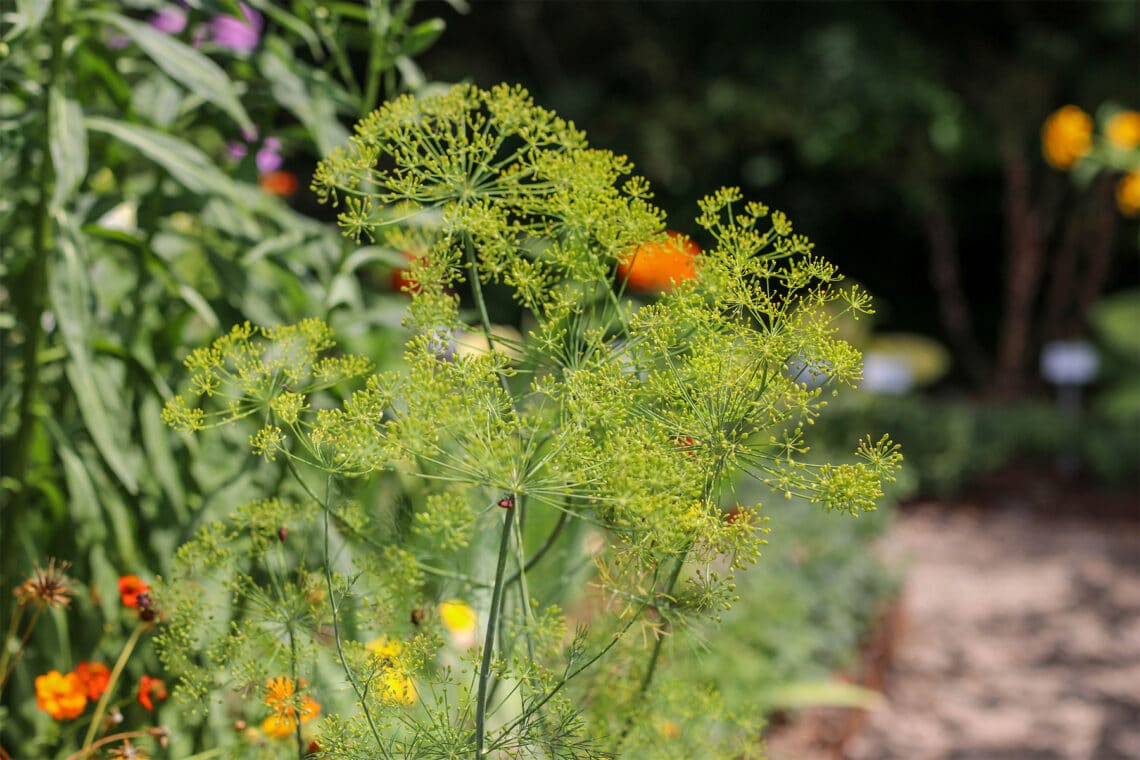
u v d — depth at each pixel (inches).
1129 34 358.9
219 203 65.3
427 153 45.4
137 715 58.3
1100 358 306.7
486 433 42.2
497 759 44.2
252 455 60.9
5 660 54.5
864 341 320.2
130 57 68.5
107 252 66.1
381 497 59.2
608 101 378.6
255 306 64.2
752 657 105.5
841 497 41.9
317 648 47.3
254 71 64.2
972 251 446.0
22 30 56.7
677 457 42.9
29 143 60.8
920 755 128.4
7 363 62.8
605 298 45.6
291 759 52.2
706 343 43.3
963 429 263.7
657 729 51.1
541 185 45.2
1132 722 143.2
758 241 43.6
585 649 44.9
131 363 61.9
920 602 188.4
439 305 44.7
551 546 49.3
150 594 50.9
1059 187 382.9
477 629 49.3
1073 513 246.7
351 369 46.1
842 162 374.0
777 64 361.1
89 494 59.0
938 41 380.5
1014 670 158.9
